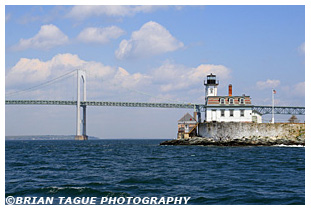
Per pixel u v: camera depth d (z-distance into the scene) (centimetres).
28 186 3356
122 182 3478
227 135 8969
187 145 9700
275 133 8694
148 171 4241
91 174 4059
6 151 9406
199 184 3331
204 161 5266
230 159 5491
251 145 8656
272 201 2733
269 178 3634
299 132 8594
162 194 2978
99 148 11031
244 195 2894
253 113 10044
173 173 4025
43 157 6819
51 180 3684
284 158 5559
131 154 7306
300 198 2803
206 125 9375
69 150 9694
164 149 8806
